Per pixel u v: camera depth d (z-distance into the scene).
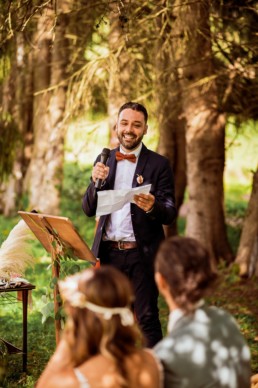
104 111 12.14
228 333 2.97
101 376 2.80
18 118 13.90
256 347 6.67
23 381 5.48
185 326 2.93
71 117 9.70
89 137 10.57
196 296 2.90
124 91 9.90
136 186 5.22
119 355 2.79
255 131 11.77
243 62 9.69
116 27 9.85
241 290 9.11
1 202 18.28
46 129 15.41
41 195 14.98
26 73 13.28
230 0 9.36
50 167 14.76
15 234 5.32
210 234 10.26
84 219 15.38
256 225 9.79
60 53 12.98
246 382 3.02
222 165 10.27
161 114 9.88
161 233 5.28
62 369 2.88
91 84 9.64
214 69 9.79
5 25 6.65
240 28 9.41
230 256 10.37
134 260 5.20
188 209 10.43
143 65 9.73
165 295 2.99
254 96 10.38
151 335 5.21
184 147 11.42
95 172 4.99
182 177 11.52
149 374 2.81
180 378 2.88
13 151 13.69
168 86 9.45
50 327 7.23
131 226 5.20
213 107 9.99
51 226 4.84
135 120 5.20
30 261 5.39
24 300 5.61
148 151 5.33
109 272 2.87
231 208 15.89
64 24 10.82
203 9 8.95
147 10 9.42
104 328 2.80
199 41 9.42
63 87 13.64
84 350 2.82
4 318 7.60
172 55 9.38
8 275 5.34
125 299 2.85
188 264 2.90
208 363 2.90
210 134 10.08
